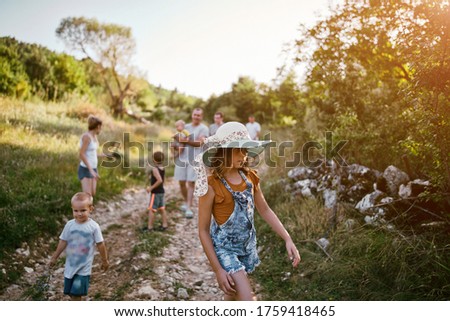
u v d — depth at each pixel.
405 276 3.81
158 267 4.70
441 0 3.74
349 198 5.43
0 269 4.37
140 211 7.16
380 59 6.15
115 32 21.48
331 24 6.25
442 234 4.21
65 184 6.99
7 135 8.87
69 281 3.72
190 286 4.41
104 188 7.75
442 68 3.60
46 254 5.06
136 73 23.20
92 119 6.14
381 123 5.84
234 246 2.82
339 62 6.23
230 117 23.98
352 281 4.06
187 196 7.08
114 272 4.67
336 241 4.67
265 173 7.66
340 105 6.23
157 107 30.48
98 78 23.69
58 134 10.50
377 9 5.75
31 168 7.27
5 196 5.76
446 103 3.75
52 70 17.03
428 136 3.96
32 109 12.62
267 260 4.84
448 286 3.62
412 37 4.01
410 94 3.95
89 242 3.75
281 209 5.88
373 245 4.30
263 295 4.17
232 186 2.82
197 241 5.81
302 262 4.58
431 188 4.58
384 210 4.80
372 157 5.97
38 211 5.70
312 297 4.00
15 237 4.96
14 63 15.20
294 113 7.75
